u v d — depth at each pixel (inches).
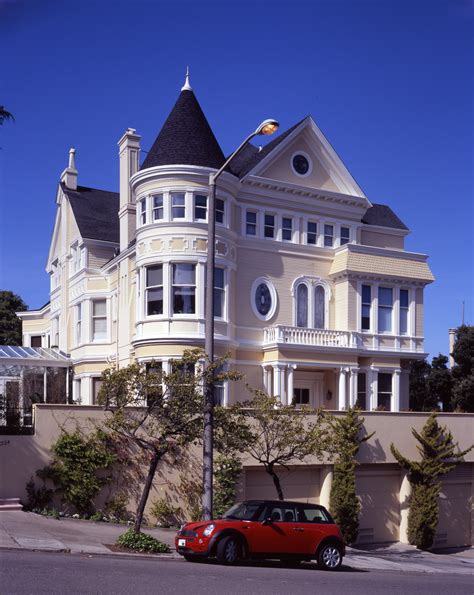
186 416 778.2
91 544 724.0
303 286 1450.5
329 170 1502.2
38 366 1537.9
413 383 2292.1
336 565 741.9
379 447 1152.8
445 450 1170.6
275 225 1430.9
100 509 911.7
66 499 892.0
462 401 2004.2
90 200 1818.4
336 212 1505.9
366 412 1148.5
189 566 646.5
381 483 1169.4
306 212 1467.8
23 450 879.7
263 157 1409.9
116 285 1540.4
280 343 1325.0
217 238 1298.0
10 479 868.0
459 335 2123.5
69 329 1729.8
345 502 1064.8
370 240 1569.9
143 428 906.7
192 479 974.4
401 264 1512.1
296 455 951.0
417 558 1029.2
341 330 1444.4
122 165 1590.8
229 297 1321.4
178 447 968.3
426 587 651.5
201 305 1269.7
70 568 561.9
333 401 1417.3
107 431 927.0
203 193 1298.0
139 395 773.9
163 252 1279.5
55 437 901.2
